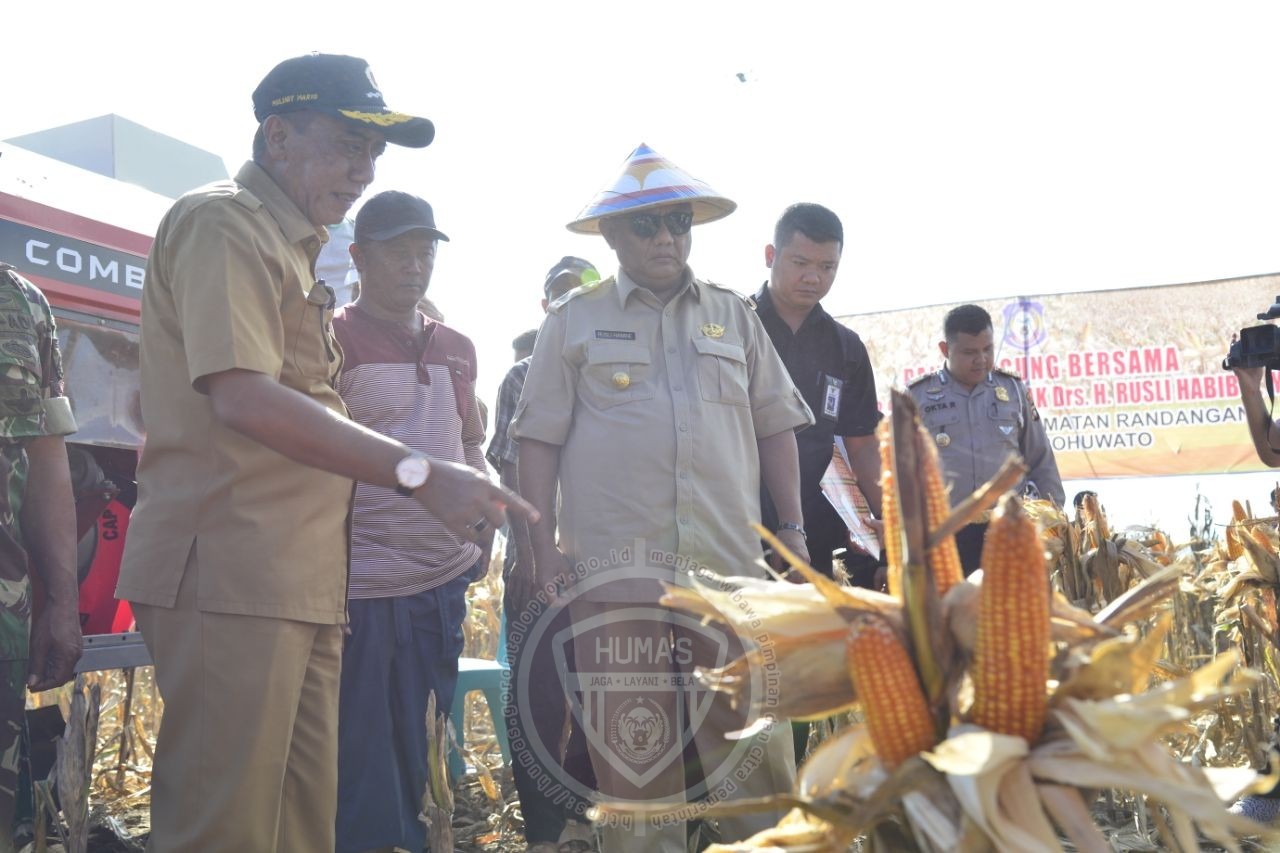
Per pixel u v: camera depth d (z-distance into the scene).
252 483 2.50
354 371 4.04
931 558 1.55
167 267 2.53
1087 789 1.54
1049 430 15.08
